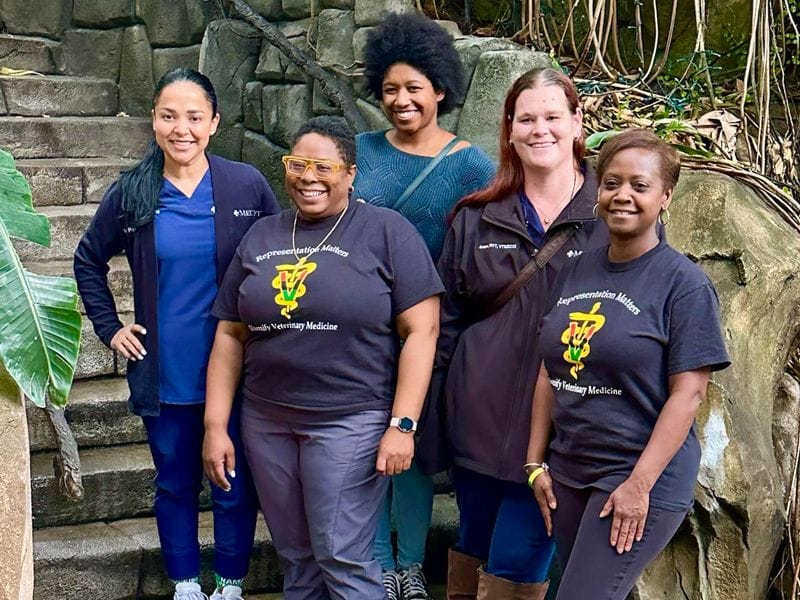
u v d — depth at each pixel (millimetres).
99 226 2646
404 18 2742
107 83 5094
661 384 2055
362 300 2340
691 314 2020
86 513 3109
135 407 2631
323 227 2406
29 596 2205
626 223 2070
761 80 3549
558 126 2396
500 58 3244
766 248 3012
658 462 2016
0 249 2312
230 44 4359
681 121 3586
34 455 3219
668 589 2713
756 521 2688
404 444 2371
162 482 2686
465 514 2621
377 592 2455
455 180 2740
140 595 2979
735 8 3814
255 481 2508
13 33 5293
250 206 2645
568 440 2172
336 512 2381
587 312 2111
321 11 3885
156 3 4844
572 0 3770
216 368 2535
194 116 2521
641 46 3826
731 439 2650
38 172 4254
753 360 2959
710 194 2928
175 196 2596
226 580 2727
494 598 2465
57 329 2314
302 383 2375
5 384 2281
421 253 2414
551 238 2420
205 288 2607
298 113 4000
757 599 2879
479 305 2523
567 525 2213
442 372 2604
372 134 2861
